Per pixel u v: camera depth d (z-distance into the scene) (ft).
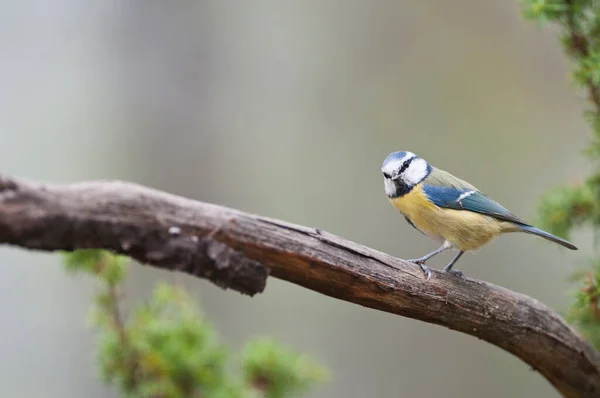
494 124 43.91
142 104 40.65
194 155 40.86
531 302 18.83
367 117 44.29
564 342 19.12
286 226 14.38
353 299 16.01
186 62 41.39
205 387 21.83
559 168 41.96
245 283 13.92
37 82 42.32
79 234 12.16
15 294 39.27
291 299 39.42
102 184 12.52
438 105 44.57
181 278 35.55
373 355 39.34
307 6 45.70
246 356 22.74
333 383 38.83
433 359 38.99
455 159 43.16
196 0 41.75
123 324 21.26
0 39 42.70
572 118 43.55
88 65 41.75
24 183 11.62
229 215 13.60
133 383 21.43
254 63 44.06
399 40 45.70
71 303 39.29
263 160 42.39
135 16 41.04
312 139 43.65
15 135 41.60
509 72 45.01
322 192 42.32
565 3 19.88
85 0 41.98
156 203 12.83
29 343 38.83
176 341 21.66
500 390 37.93
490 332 18.37
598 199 21.17
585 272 20.20
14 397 37.45
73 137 41.09
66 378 38.32
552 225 22.48
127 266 21.20
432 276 17.19
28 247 11.90
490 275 38.52
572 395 20.20
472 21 45.60
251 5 43.98
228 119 42.42
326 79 45.06
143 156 40.14
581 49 20.26
